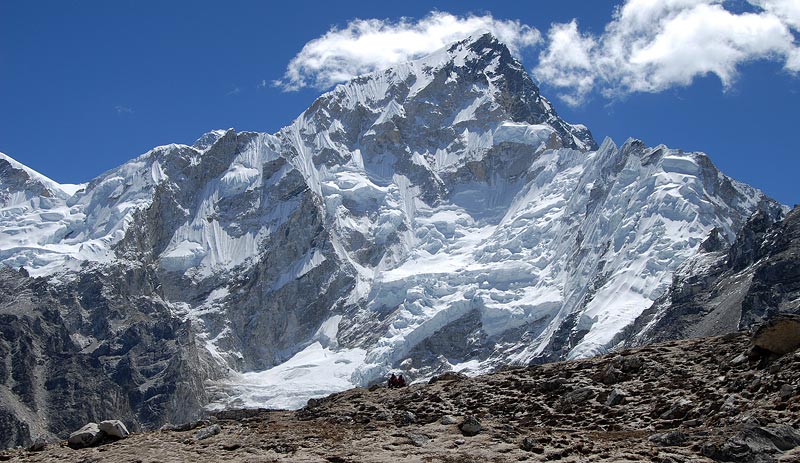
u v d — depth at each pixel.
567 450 41.81
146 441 50.06
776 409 45.47
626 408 51.06
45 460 48.22
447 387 60.47
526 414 52.88
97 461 46.09
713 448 39.78
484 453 42.59
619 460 40.00
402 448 44.44
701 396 50.12
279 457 43.84
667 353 59.09
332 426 51.78
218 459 44.38
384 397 60.94
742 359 53.47
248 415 61.06
